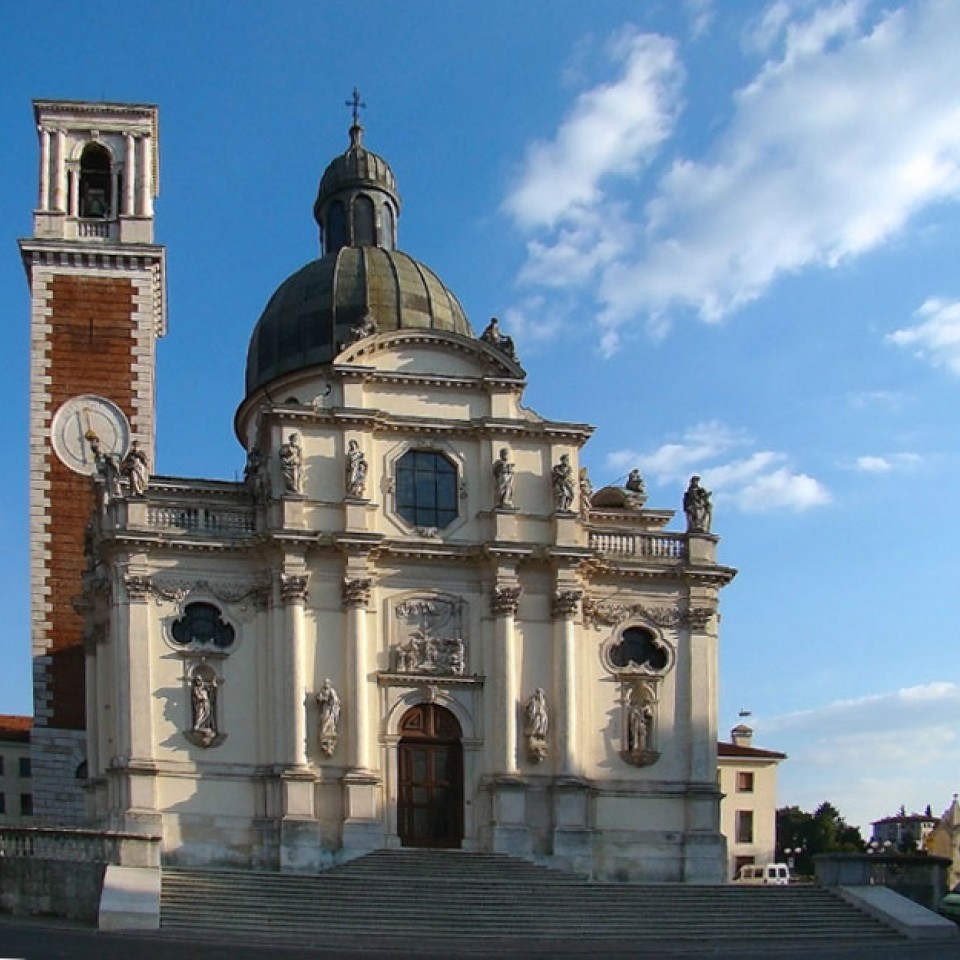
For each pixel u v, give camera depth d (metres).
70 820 70.94
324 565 63.41
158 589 62.34
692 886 59.00
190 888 52.97
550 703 64.38
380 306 74.38
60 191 78.50
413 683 63.59
